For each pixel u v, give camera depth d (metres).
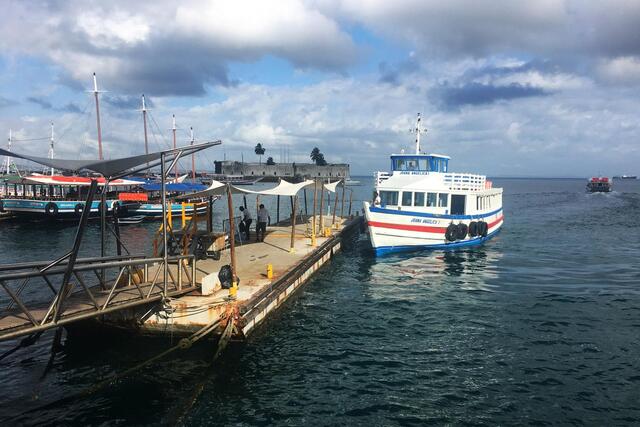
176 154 12.91
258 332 13.98
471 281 20.56
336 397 10.53
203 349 12.74
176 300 12.98
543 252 27.73
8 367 11.76
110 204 43.72
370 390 10.85
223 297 13.37
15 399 10.28
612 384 11.12
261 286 14.87
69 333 13.45
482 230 29.19
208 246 19.16
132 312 12.89
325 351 12.91
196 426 9.41
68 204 42.19
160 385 10.94
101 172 12.41
